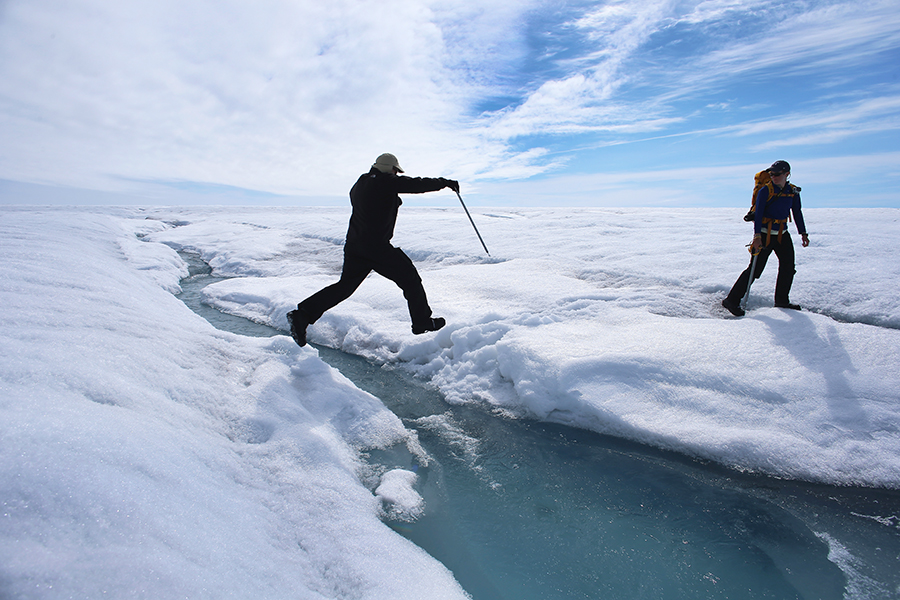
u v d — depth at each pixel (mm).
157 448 1921
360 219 3465
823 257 6270
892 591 1962
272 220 18812
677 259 6977
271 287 7043
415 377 4305
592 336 4188
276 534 1953
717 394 3262
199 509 1723
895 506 2486
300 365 3527
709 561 2135
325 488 2340
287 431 2686
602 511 2477
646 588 1987
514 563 2129
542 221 14000
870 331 3828
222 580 1380
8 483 1282
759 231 4344
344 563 1869
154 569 1240
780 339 3836
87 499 1366
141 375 2652
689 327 4211
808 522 2387
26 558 1091
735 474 2762
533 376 3641
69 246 6609
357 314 5465
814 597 1933
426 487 2664
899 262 5758
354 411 3244
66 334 2771
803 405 3119
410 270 3596
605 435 3207
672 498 2572
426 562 2027
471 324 4688
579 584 2014
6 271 3775
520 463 2918
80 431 1663
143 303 4324
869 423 2947
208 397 2834
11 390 1861
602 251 7980
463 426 3391
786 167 4184
